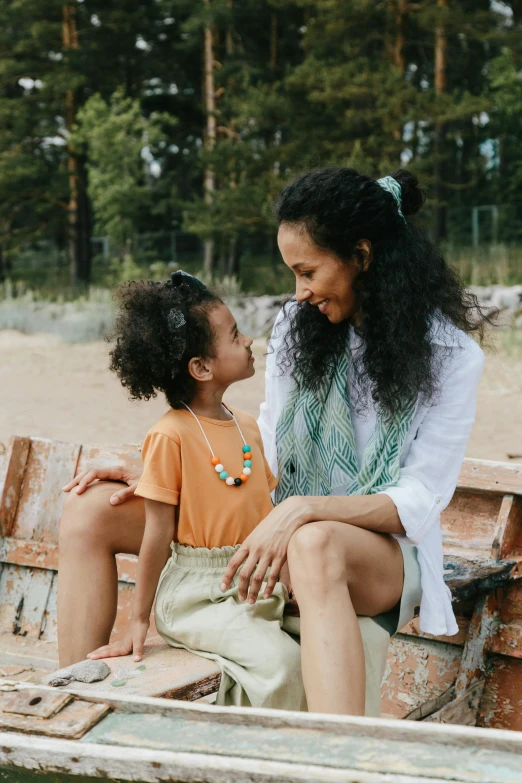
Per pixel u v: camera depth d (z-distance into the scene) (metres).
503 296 13.62
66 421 9.54
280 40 24.14
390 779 1.11
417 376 2.04
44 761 1.27
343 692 1.70
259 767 1.16
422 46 22.89
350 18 17.45
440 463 2.10
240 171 17.83
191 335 2.08
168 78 26.41
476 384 2.15
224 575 1.95
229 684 1.91
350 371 2.22
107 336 2.16
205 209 18.31
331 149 17.00
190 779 1.20
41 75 22.36
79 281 22.83
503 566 2.49
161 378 2.11
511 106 20.59
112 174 20.50
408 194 2.19
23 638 3.00
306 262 2.07
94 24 23.84
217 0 20.55
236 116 19.97
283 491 2.30
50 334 16.36
